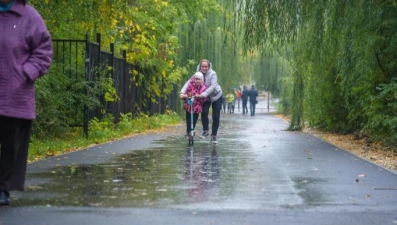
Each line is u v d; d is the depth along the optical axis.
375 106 38.88
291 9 40.09
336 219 16.16
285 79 73.75
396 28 37.16
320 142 42.66
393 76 39.16
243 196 19.34
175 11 67.94
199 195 19.44
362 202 18.47
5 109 16.66
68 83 41.25
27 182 21.70
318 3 38.72
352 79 40.06
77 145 37.62
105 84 44.41
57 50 42.16
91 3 38.31
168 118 74.38
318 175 24.44
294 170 26.03
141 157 31.03
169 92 77.69
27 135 17.50
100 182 21.92
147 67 66.88
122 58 55.72
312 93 52.19
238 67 87.06
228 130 58.75
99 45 45.03
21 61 16.91
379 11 37.06
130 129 53.00
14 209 16.94
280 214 16.67
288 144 40.72
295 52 48.19
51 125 39.09
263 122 78.62
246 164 28.25
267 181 22.66
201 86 40.09
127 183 21.78
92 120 44.91
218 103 41.06
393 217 16.45
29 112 16.98
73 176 23.39
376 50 37.09
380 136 39.94
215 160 29.92
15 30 16.86
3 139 17.20
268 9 40.69
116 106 53.59
